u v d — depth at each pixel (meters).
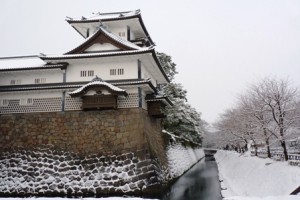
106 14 27.39
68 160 18.25
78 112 19.47
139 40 25.20
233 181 24.31
